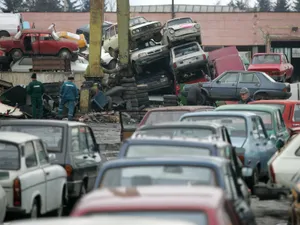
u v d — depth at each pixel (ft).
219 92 194.39
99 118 193.06
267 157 91.20
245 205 45.06
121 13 209.26
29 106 186.19
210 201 31.09
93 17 202.49
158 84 229.66
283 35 405.39
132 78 209.77
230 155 56.18
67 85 168.25
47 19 419.54
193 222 29.48
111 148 120.78
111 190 33.19
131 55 225.15
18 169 64.18
